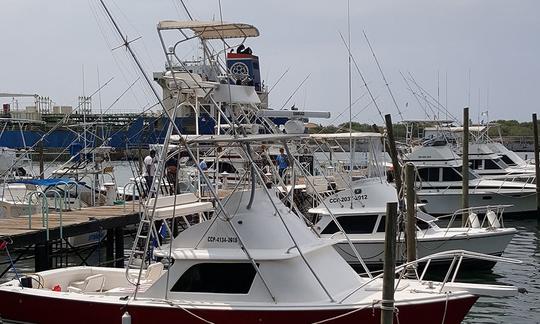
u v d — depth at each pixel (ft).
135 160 89.51
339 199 65.72
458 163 106.73
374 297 34.30
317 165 76.07
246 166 38.81
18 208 72.69
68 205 69.26
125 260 64.64
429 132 115.44
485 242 66.49
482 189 105.70
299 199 66.90
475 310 53.11
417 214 68.69
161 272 40.78
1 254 64.85
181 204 38.19
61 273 41.39
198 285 34.27
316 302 33.14
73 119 108.27
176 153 36.17
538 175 105.29
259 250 33.91
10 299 37.09
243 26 36.65
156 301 34.24
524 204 106.01
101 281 41.06
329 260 36.40
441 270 66.23
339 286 35.17
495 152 124.88
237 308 32.86
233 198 35.53
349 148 76.84
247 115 40.88
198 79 35.65
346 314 32.53
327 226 64.80
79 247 69.46
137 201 75.77
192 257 34.06
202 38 38.55
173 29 35.29
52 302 35.99
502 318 50.98
